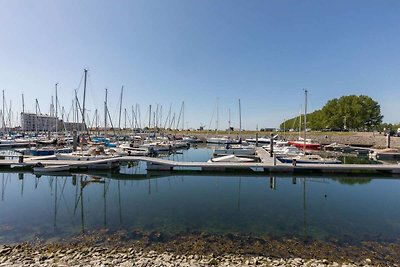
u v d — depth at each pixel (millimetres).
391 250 10875
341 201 18469
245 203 17812
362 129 89875
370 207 17109
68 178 26266
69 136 56188
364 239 11992
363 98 87938
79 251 10461
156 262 9422
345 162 39000
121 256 9977
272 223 13977
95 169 29156
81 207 16766
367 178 26391
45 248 10758
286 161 32781
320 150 58750
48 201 18219
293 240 11797
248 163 29609
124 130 66812
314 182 24594
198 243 11383
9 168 29359
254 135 91688
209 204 17547
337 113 88500
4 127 68062
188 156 46219
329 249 10930
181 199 18781
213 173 28125
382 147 61125
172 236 12117
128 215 15156
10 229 12898
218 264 9320
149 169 29156
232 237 12070
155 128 75375
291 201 18406
